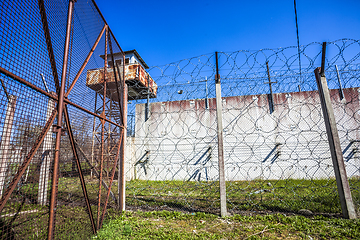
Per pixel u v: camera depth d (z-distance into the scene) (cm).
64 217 302
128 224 316
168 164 765
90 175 354
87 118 284
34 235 231
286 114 767
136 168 792
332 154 351
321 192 489
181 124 815
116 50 399
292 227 293
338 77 708
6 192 161
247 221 322
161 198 495
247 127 780
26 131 174
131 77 714
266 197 472
